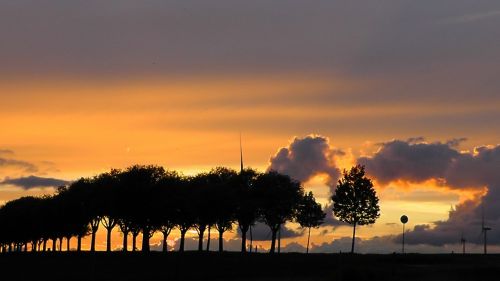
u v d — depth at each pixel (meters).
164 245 117.12
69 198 127.19
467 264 86.62
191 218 112.50
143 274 91.25
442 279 71.12
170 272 92.50
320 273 86.44
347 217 120.19
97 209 116.12
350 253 111.88
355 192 120.06
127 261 104.81
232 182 130.38
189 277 88.06
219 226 124.81
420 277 72.25
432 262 90.00
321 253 113.50
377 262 91.38
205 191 115.06
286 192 129.00
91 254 118.12
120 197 110.50
